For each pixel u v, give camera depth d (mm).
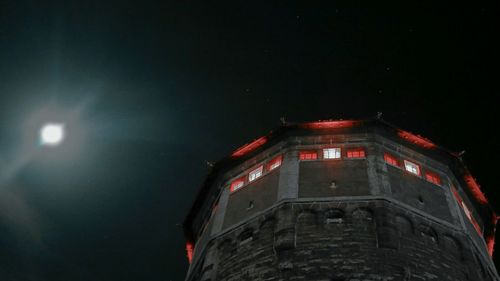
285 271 29406
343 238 30766
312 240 30906
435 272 30078
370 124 38500
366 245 30203
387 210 32156
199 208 45000
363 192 33469
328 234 31172
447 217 34562
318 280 28438
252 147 40688
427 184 36500
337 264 29203
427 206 34438
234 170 41312
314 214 32594
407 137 38781
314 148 37688
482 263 34250
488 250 40438
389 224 31234
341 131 38562
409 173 36531
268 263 30609
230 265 32562
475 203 42000
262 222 33625
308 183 34656
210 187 43719
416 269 29578
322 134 38625
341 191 33719
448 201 36062
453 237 33344
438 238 32531
